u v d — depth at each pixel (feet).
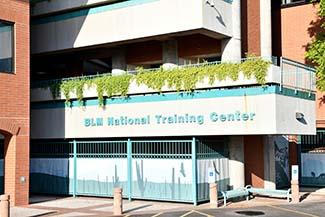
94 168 76.07
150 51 85.20
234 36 74.38
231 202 68.03
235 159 71.82
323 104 92.58
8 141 67.21
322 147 92.43
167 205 65.51
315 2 92.48
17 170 66.49
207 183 67.82
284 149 90.48
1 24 65.98
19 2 68.33
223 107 63.72
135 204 66.85
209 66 65.51
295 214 56.44
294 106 65.72
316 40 83.10
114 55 87.76
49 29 83.87
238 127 62.59
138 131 70.59
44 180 81.25
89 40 79.00
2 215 50.93
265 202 68.03
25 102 68.23
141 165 71.00
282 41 98.94
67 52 85.56
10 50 67.00
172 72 67.82
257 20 83.05
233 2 74.69
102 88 73.72
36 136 81.87
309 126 70.38
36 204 68.39
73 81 77.66
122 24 75.56
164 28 71.15
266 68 61.11
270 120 60.64
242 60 68.03
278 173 87.66
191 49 80.64
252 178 78.48
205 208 62.34
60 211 61.36
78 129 77.00
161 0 71.67
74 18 81.05
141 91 70.38
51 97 79.61
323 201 69.72
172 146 68.33
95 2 77.61
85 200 72.54
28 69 69.00
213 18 70.03
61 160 79.82
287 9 98.73
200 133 65.21
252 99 61.93
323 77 79.05
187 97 66.54
